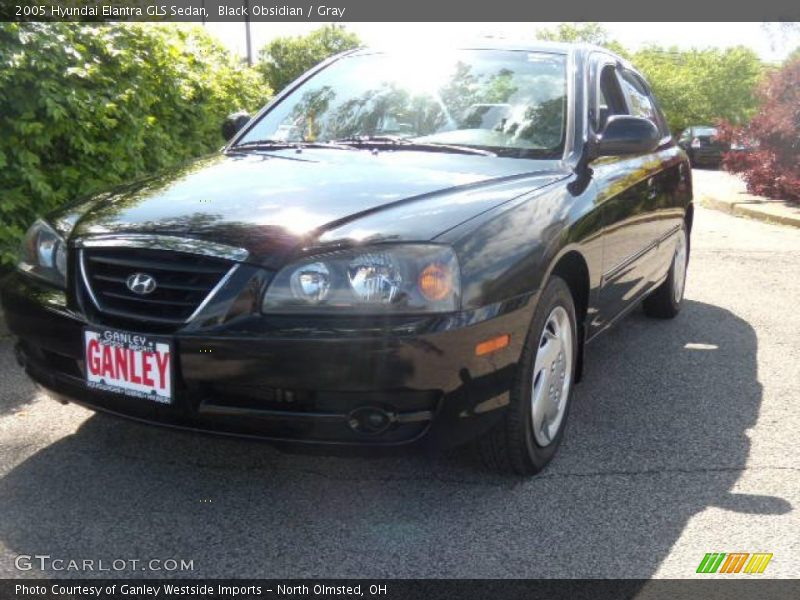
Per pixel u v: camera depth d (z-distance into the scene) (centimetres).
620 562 271
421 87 411
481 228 288
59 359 308
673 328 561
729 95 5634
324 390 263
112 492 306
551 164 361
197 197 312
